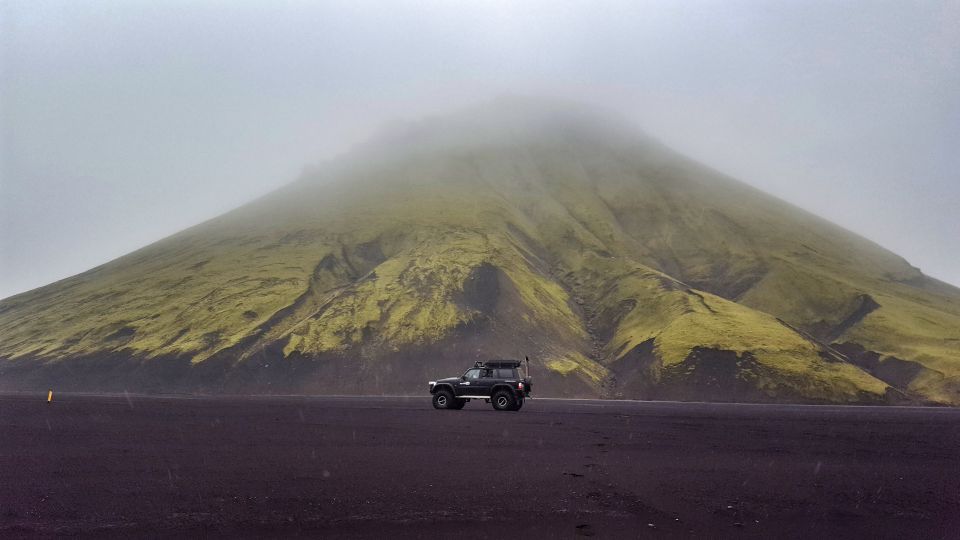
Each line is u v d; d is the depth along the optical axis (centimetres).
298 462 1903
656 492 1526
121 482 1565
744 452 2367
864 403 9394
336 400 7012
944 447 2731
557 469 1842
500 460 2002
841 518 1300
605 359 11356
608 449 2350
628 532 1142
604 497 1450
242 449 2197
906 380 10550
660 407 6425
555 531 1139
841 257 16775
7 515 1227
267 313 12219
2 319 14975
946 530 1222
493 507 1326
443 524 1180
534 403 6631
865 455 2361
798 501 1460
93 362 11525
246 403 5966
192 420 3516
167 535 1094
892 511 1378
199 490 1472
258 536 1091
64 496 1403
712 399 9381
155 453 2084
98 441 2420
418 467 1830
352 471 1748
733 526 1209
